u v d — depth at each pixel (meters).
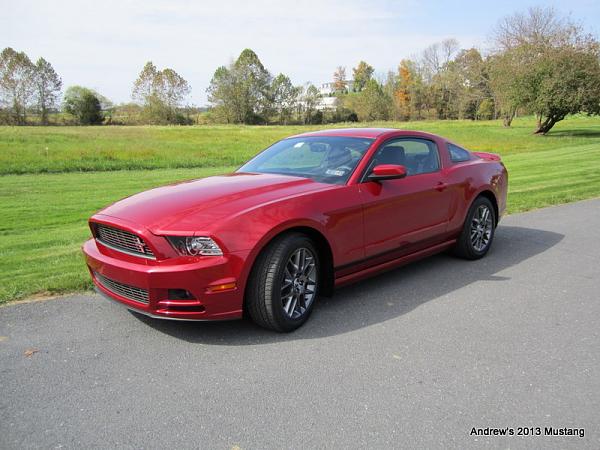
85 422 2.67
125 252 3.59
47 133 36.16
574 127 45.81
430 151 5.29
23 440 2.51
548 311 4.23
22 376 3.13
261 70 86.19
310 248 3.86
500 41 44.00
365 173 4.39
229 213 3.54
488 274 5.24
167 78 81.31
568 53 32.91
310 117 88.00
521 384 3.05
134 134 39.16
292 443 2.49
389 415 2.73
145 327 3.87
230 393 2.95
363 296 4.57
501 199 6.11
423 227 4.93
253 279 3.58
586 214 8.55
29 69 75.56
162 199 3.89
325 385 3.04
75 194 12.34
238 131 47.44
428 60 92.25
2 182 14.92
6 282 4.80
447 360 3.36
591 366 3.28
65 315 4.08
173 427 2.62
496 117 77.62
